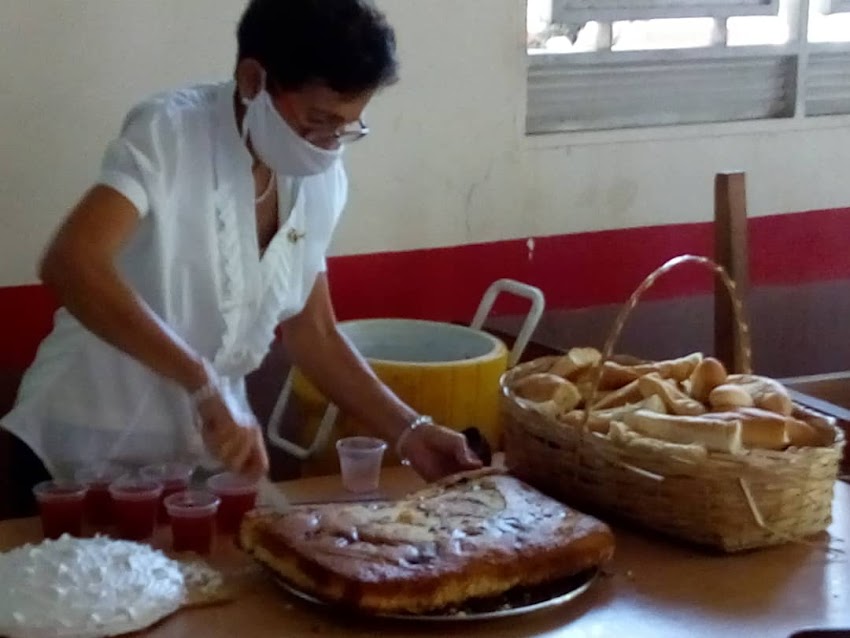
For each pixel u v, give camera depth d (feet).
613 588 4.61
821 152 9.54
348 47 4.69
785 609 4.48
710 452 4.89
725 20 9.24
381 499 5.43
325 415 6.40
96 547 4.40
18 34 6.64
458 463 5.47
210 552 4.81
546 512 4.80
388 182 7.83
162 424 5.59
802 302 9.64
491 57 8.02
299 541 4.43
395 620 4.25
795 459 4.87
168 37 7.01
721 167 9.11
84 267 4.78
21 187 6.79
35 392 5.58
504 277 8.34
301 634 4.18
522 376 5.75
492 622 4.29
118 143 5.05
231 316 5.37
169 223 5.11
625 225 8.76
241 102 5.18
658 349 8.99
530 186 8.34
